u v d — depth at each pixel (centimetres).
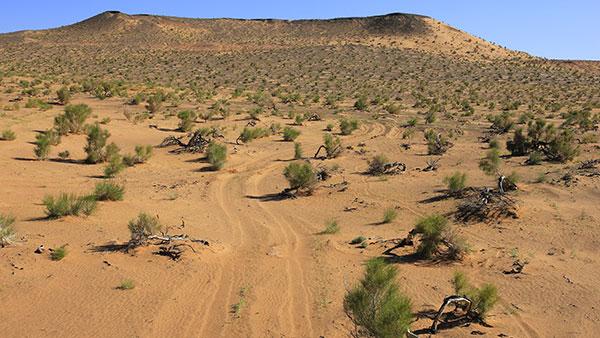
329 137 3012
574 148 2770
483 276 1152
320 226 1598
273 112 4694
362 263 1236
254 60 10019
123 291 1020
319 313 954
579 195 1861
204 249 1275
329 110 5238
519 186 1983
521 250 1330
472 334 865
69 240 1305
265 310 965
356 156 2930
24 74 6309
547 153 2644
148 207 1753
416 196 1958
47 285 1029
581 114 4375
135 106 4684
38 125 3319
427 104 5691
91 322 895
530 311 971
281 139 3525
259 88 7081
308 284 1100
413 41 12812
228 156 2852
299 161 2770
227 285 1086
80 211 1557
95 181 2152
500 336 862
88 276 1084
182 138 3306
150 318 916
